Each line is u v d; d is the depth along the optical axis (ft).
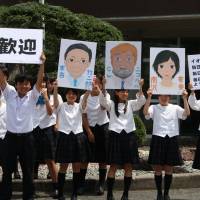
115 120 25.03
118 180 29.09
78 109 25.30
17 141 22.53
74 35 35.42
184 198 27.22
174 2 45.14
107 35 35.68
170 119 25.36
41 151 26.58
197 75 25.73
